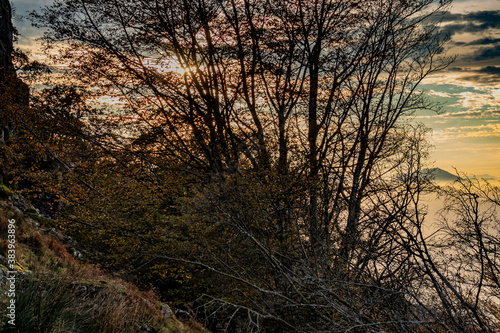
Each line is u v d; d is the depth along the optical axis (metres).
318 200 11.30
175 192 13.53
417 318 5.52
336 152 14.87
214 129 14.75
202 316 11.08
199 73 15.35
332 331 5.68
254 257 9.66
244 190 11.02
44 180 13.75
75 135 14.40
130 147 14.92
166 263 11.42
